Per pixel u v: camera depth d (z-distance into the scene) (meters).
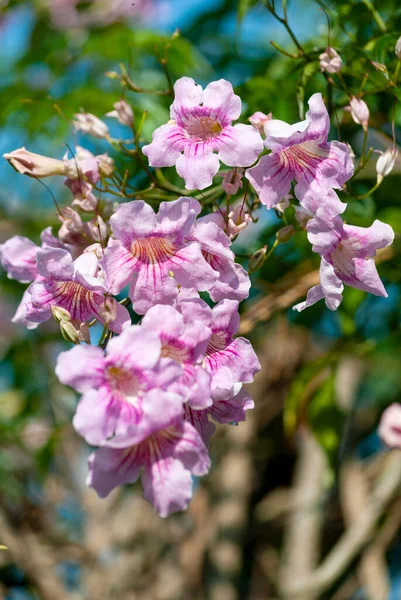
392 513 1.19
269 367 1.22
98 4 1.20
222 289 0.68
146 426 0.62
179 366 0.64
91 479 0.64
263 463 1.51
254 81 0.85
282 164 0.69
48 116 0.96
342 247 0.72
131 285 0.67
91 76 1.03
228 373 0.67
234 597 1.27
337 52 0.81
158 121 0.91
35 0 1.19
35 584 1.21
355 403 1.26
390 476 1.11
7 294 1.25
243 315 0.89
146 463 0.64
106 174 0.75
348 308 0.94
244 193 0.71
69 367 0.64
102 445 0.62
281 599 1.27
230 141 0.68
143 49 0.98
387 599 1.14
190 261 0.67
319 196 0.69
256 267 0.72
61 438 1.27
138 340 0.64
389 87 0.79
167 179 0.85
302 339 1.22
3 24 1.26
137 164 0.87
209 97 0.70
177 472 0.64
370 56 0.82
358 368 1.25
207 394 0.65
